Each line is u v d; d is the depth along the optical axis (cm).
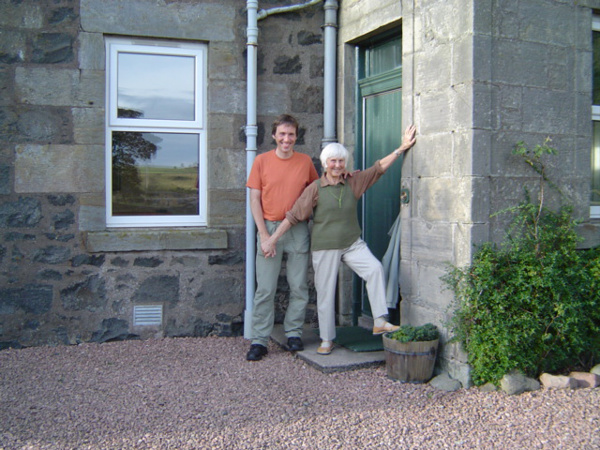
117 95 532
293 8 555
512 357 403
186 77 548
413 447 323
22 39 497
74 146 509
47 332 508
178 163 548
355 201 464
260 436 334
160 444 324
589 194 452
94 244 510
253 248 539
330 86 565
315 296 574
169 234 526
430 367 416
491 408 371
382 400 386
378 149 546
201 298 540
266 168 473
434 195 432
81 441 327
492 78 405
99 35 512
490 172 405
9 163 496
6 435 334
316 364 446
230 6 543
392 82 520
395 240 503
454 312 405
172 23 530
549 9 429
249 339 536
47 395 396
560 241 422
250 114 541
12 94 496
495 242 409
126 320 524
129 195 538
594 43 476
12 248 498
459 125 408
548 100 430
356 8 538
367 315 560
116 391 404
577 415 358
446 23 420
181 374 439
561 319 405
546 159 429
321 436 334
